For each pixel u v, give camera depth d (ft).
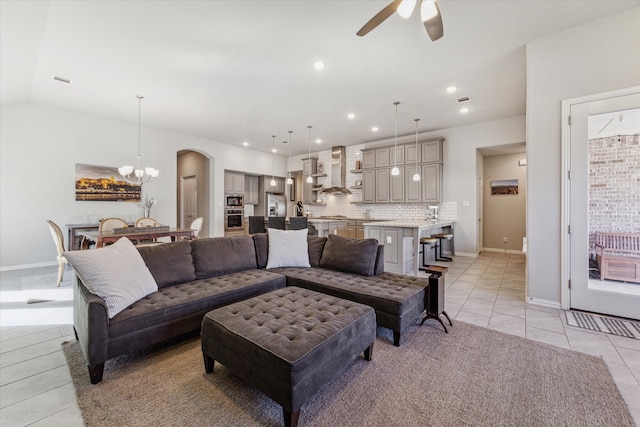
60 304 9.81
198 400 5.02
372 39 9.62
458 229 20.39
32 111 15.46
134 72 11.98
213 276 9.24
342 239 10.61
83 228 15.94
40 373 5.82
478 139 19.48
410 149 21.54
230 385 5.45
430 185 20.66
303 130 21.29
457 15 8.48
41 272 14.29
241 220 27.27
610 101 8.61
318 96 14.66
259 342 4.79
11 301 10.12
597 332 7.66
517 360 6.29
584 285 9.15
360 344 5.82
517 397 5.06
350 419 4.55
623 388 5.28
